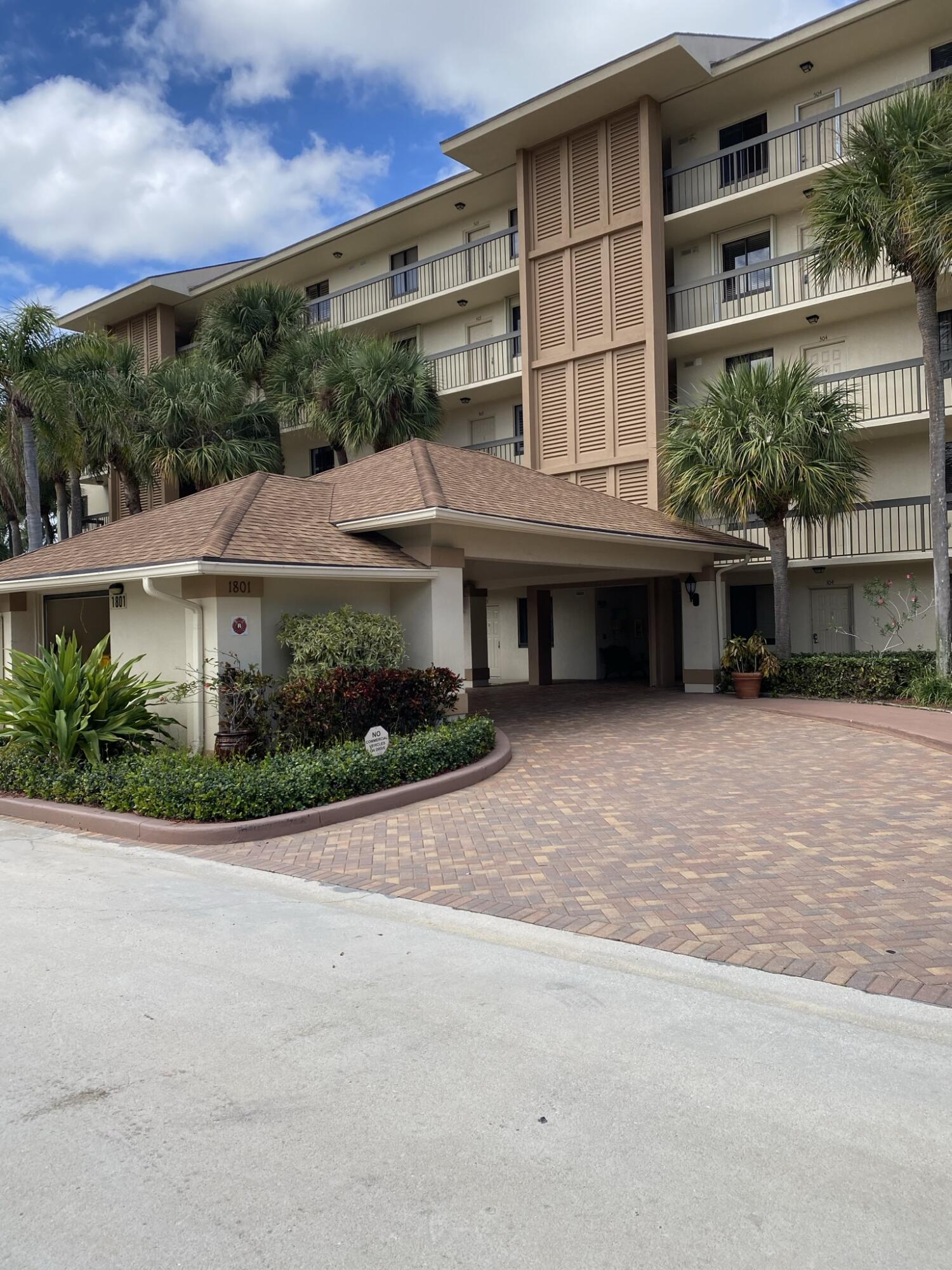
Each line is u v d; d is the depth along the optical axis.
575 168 22.25
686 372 22.73
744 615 22.75
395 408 22.88
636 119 21.14
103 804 9.17
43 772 10.00
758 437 15.95
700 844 7.36
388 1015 4.33
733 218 21.27
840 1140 3.21
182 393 22.66
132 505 24.25
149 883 6.80
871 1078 3.66
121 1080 3.74
